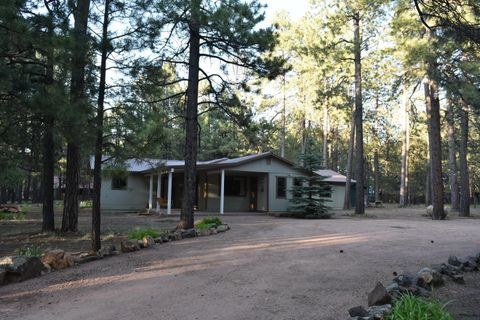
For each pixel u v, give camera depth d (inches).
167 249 353.4
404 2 488.4
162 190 1023.6
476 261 273.7
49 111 284.5
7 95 300.8
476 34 230.1
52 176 492.1
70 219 472.4
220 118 552.7
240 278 247.9
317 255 317.7
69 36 289.6
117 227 549.6
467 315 173.6
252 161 856.9
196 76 486.3
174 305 198.8
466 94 636.7
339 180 1202.6
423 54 593.9
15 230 512.4
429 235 442.3
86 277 258.2
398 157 1953.7
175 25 420.8
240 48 466.6
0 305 204.2
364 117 1581.0
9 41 273.9
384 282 231.1
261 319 176.9
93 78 331.0
